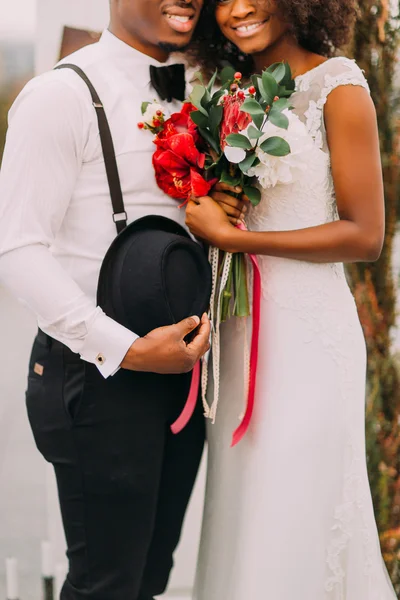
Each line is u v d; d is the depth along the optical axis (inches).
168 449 78.6
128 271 68.8
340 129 71.1
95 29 92.2
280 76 68.8
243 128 68.7
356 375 76.3
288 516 73.9
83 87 69.5
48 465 102.3
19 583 108.7
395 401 96.7
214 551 79.5
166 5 71.6
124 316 69.0
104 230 71.0
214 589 79.0
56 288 67.0
